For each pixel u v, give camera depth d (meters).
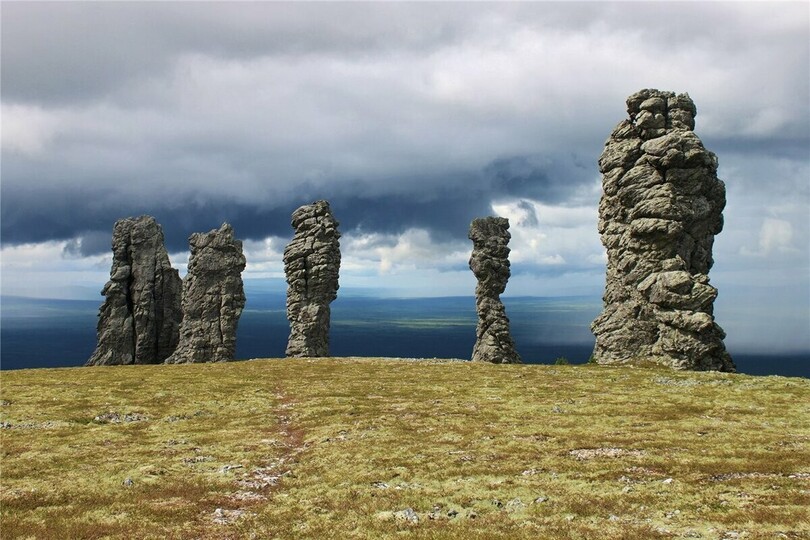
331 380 74.81
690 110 95.50
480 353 103.69
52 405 59.69
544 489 30.03
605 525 24.44
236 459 39.66
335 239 117.81
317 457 39.38
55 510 29.02
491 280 106.12
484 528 24.80
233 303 114.31
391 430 46.25
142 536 25.28
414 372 80.81
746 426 45.03
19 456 40.75
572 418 49.22
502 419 49.31
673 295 83.81
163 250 124.00
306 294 114.56
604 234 96.44
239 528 26.41
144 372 84.94
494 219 108.25
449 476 33.41
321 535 25.03
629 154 93.62
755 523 23.36
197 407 59.09
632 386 66.12
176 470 37.03
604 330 92.06
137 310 119.12
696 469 32.28
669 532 23.17
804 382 67.00
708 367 81.88
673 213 87.94
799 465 32.19
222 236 116.06
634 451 37.19
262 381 75.06
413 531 24.81
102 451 42.09
